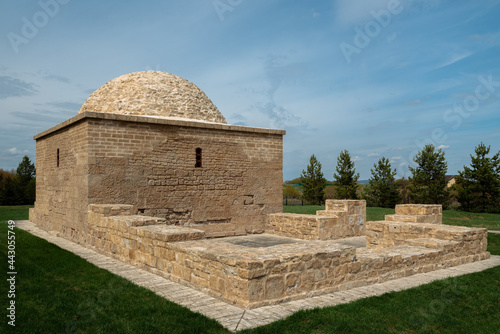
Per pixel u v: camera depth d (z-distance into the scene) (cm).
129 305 643
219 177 1680
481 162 3391
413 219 1403
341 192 4050
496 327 600
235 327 557
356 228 1708
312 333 541
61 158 1579
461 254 1065
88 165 1331
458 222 2214
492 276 892
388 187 3844
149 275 865
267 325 557
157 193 1495
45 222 1767
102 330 543
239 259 652
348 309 631
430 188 3381
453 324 607
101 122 1372
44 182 1805
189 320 573
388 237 1264
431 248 1014
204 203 1628
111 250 1098
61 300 664
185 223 1573
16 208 3012
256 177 1797
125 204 1341
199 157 1633
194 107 1853
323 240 1569
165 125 1528
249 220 1764
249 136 1780
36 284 765
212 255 710
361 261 805
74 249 1226
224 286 680
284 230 1720
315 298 702
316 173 4256
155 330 540
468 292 763
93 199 1334
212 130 1667
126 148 1426
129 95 1758
